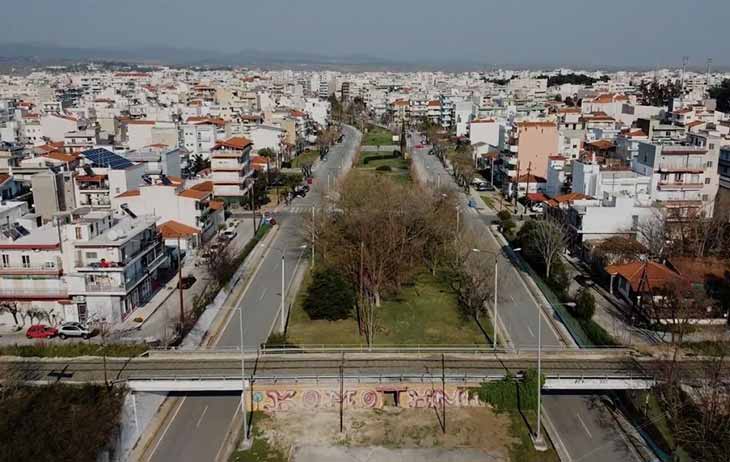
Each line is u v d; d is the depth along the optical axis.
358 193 117.31
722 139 144.12
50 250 79.25
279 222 133.75
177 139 175.88
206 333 77.38
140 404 59.25
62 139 193.88
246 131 196.38
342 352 68.38
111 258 79.06
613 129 174.75
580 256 106.06
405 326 80.31
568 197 117.88
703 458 52.94
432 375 62.53
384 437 57.44
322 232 106.69
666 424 58.06
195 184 127.19
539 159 155.62
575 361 65.81
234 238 120.12
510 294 91.75
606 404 63.50
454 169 180.88
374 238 93.75
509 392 61.12
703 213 107.00
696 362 64.88
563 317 80.81
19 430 52.25
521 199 147.62
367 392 61.84
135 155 138.00
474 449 55.78
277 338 71.62
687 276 85.38
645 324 78.56
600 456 54.88
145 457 54.88
